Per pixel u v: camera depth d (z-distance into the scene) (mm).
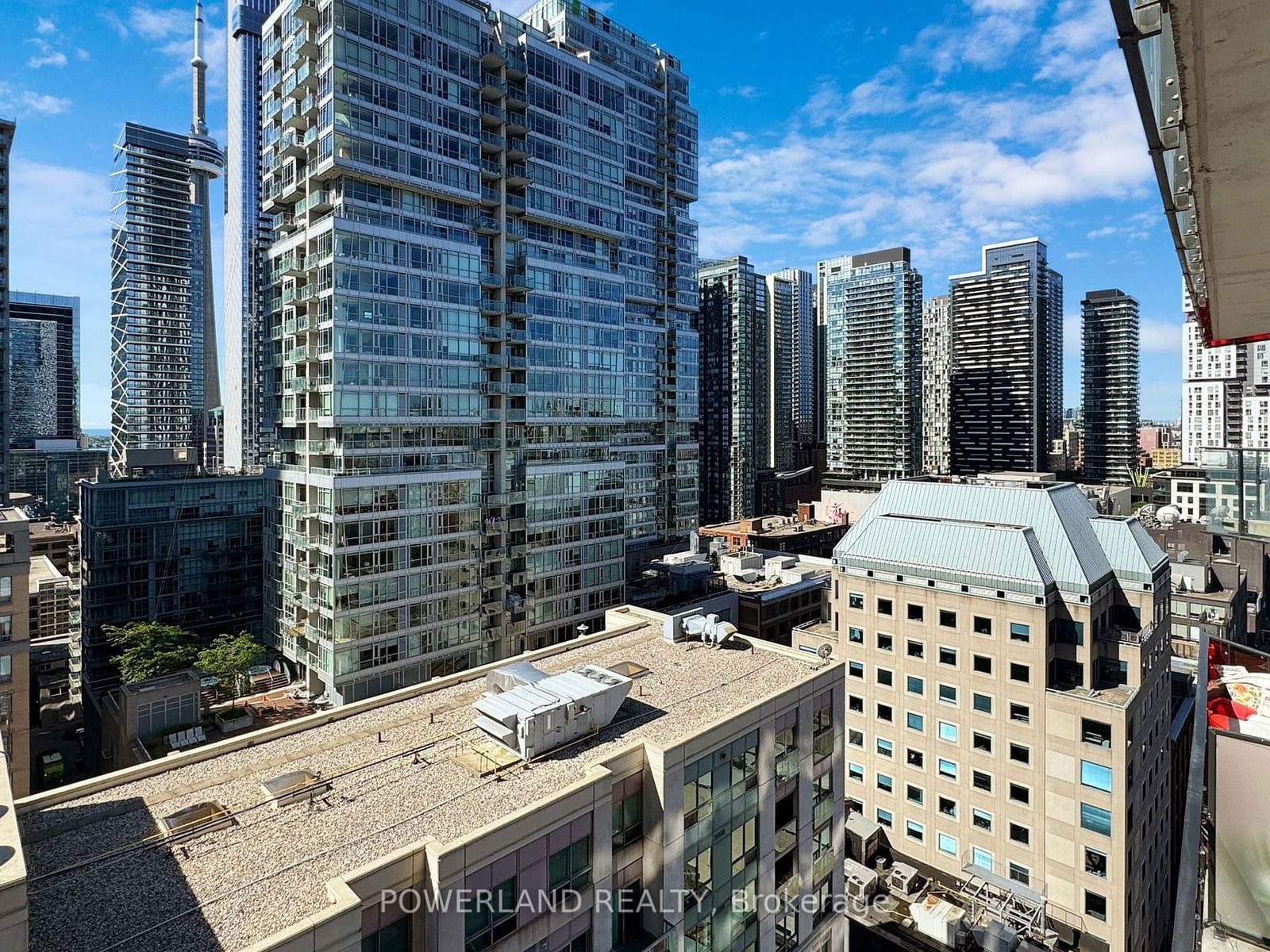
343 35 69438
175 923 18875
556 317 91750
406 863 20875
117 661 83062
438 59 77688
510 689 32281
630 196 129500
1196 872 9703
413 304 75375
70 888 20203
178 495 106688
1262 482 23500
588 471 94500
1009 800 53156
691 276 149875
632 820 27562
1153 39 6805
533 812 23156
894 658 59969
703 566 99812
